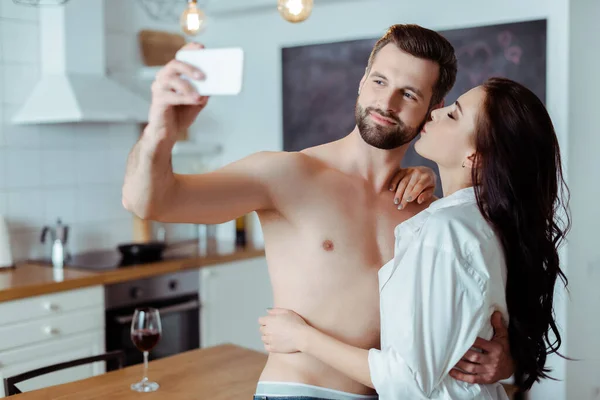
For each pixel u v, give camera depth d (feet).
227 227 14.28
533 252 4.35
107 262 10.98
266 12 13.30
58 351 9.36
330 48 12.46
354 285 4.61
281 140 13.33
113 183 12.57
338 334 4.58
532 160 4.31
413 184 5.02
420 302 4.07
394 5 11.60
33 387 9.05
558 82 9.83
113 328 10.12
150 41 12.96
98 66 11.37
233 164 4.43
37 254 11.39
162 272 10.75
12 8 10.83
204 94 3.09
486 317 4.12
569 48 9.70
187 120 3.45
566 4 9.68
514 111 4.28
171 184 3.64
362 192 4.85
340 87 12.41
